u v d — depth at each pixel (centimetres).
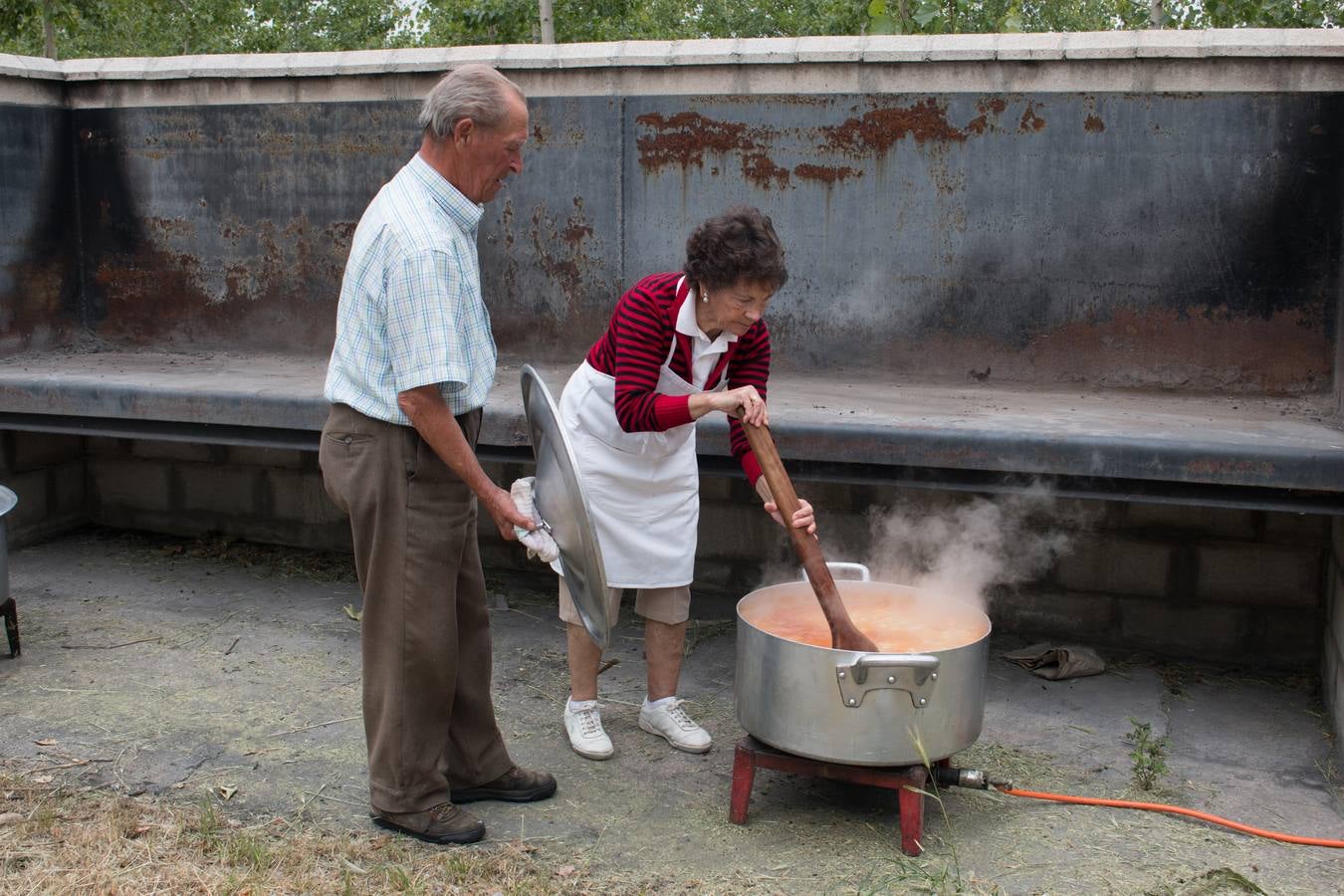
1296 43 366
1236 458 313
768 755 270
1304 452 307
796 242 424
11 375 447
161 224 502
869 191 414
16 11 1155
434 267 232
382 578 251
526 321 459
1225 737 331
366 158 465
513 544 473
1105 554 394
